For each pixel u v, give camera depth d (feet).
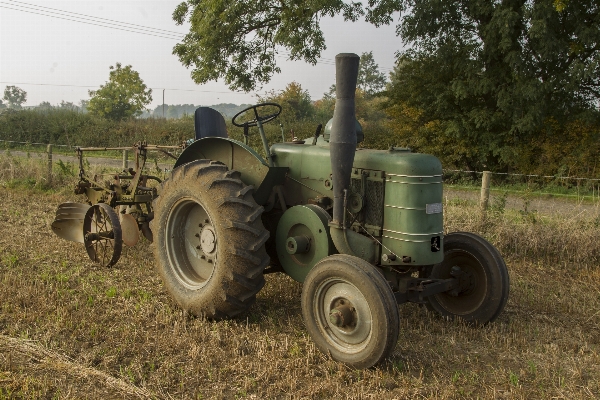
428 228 13.14
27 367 11.50
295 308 16.15
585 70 48.21
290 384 11.12
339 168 13.16
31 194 34.86
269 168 15.58
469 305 15.76
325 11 52.03
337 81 12.92
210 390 10.93
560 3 45.44
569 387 11.64
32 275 18.10
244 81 62.69
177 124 90.17
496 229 24.67
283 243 15.17
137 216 21.94
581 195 38.42
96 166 42.32
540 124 52.42
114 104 127.44
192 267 16.11
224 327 14.28
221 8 57.31
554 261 23.45
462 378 11.96
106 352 12.39
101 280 18.01
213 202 14.29
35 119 93.86
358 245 13.46
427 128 58.59
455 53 54.95
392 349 11.68
